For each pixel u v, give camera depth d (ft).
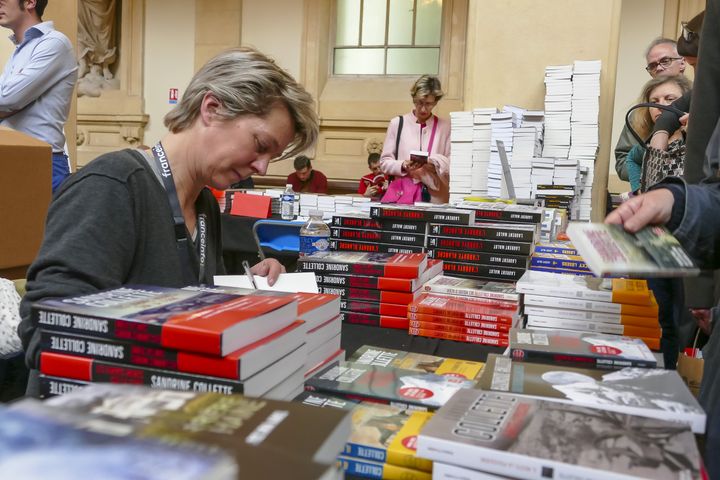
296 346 2.75
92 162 3.60
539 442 1.97
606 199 12.53
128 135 28.30
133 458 1.14
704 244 2.82
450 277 5.75
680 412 2.33
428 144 13.65
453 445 1.95
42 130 8.38
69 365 2.39
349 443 2.27
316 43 26.11
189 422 1.64
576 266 5.57
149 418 1.63
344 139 26.30
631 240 2.64
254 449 1.47
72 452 1.16
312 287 4.48
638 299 4.34
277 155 3.98
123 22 28.07
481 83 12.91
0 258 6.13
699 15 6.54
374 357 3.47
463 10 24.63
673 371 2.86
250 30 26.99
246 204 13.01
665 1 21.33
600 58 12.28
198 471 1.09
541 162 10.14
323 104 26.22
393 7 25.88
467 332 4.73
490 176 10.67
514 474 1.88
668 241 2.64
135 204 3.57
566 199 9.86
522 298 4.83
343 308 5.22
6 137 6.29
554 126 11.73
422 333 4.87
